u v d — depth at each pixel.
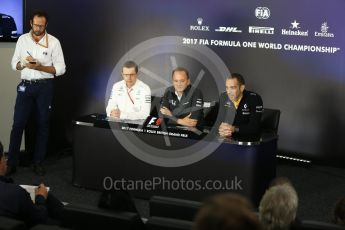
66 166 7.31
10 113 7.48
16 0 7.33
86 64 7.91
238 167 5.52
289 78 7.38
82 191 6.25
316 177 7.04
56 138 8.00
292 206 3.18
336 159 7.41
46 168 7.18
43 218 3.95
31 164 7.23
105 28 7.84
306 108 7.39
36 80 6.66
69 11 7.76
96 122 6.06
